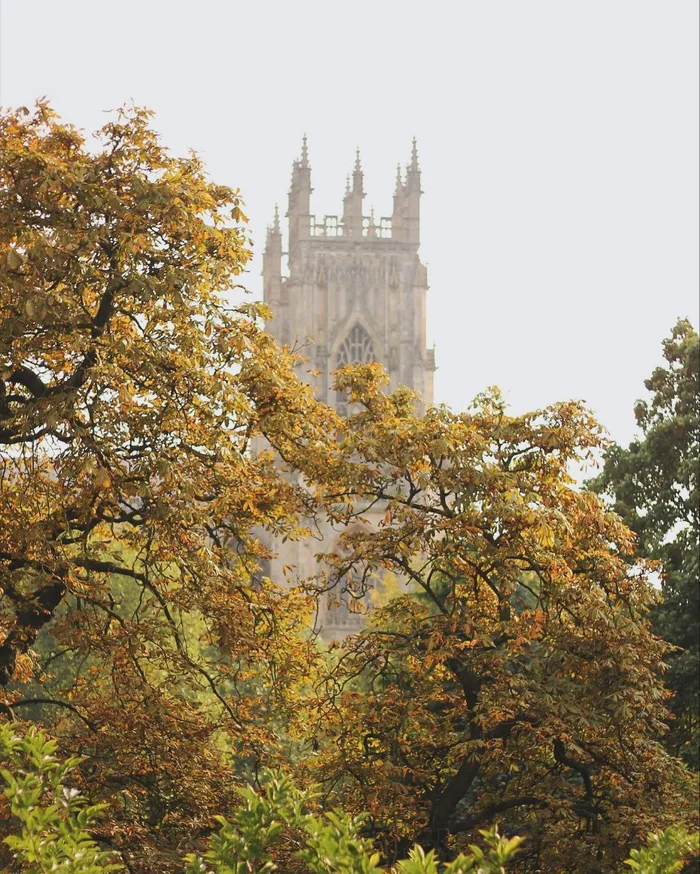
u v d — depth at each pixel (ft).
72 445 92.17
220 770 93.81
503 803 103.30
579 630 104.47
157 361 96.12
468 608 112.16
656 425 186.39
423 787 108.78
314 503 113.50
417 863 34.55
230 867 39.58
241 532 110.32
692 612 171.53
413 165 546.67
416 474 103.45
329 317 536.83
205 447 99.60
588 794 104.12
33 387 96.22
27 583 96.73
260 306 105.50
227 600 99.50
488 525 103.55
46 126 104.78
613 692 99.25
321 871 37.32
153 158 102.63
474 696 105.60
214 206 101.35
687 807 99.04
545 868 97.35
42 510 99.96
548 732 97.40
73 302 94.02
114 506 99.86
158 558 99.66
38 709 168.66
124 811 88.79
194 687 100.01
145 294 93.20
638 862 39.99
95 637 97.04
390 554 106.73
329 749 106.52
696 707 164.04
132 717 92.27
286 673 110.42
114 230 96.22
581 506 107.65
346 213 542.98
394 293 539.70
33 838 39.06
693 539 180.45
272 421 106.93
